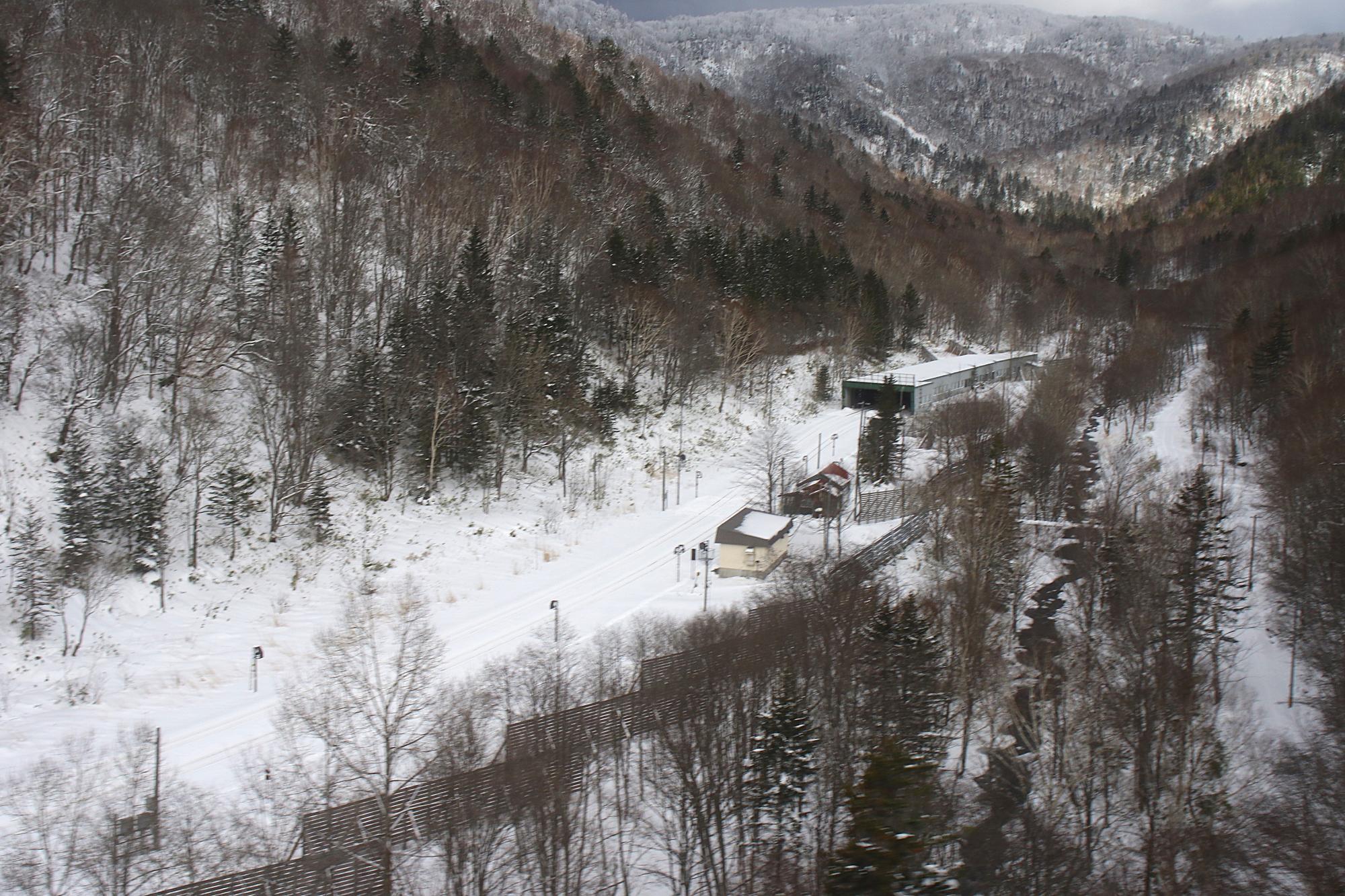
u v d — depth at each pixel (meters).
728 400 102.50
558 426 79.06
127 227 66.31
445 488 71.19
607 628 51.69
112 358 61.34
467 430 71.31
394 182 102.00
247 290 75.25
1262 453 88.75
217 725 41.19
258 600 53.62
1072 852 35.84
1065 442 83.25
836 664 41.09
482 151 119.06
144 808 33.22
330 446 67.88
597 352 99.62
